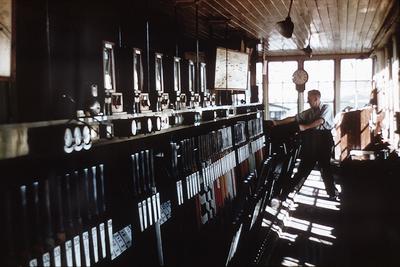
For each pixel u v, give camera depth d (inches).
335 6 285.3
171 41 299.0
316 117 285.4
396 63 397.7
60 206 90.0
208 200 184.1
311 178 378.3
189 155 163.6
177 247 155.4
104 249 100.9
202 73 207.5
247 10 283.0
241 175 256.7
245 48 401.7
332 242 198.2
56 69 112.4
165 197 143.6
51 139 83.8
